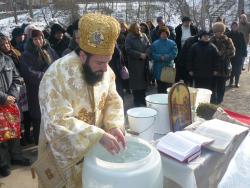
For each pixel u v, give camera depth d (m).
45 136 1.54
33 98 3.81
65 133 1.36
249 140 1.59
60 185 1.56
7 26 16.20
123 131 1.62
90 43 1.37
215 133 1.70
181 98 1.96
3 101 3.21
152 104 1.97
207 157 1.54
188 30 6.78
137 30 5.45
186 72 6.27
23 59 3.75
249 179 1.31
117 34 1.39
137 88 5.51
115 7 18.02
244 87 7.06
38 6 18.83
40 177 1.63
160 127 1.97
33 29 3.77
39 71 3.74
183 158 1.47
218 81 5.79
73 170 1.51
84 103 1.51
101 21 1.36
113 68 4.68
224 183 1.32
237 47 6.83
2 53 3.40
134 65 5.43
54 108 1.42
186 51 6.00
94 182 1.25
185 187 1.49
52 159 1.56
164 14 16.06
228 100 6.14
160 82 5.77
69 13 17.05
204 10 14.25
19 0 18.94
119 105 1.66
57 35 4.69
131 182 1.20
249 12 14.87
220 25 5.64
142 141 1.45
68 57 1.47
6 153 3.56
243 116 2.18
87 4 17.58
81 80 1.46
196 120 2.08
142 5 16.80
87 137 1.35
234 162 1.42
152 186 1.25
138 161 1.25
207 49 5.26
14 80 3.45
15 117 3.29
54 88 1.44
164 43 5.62
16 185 3.30
